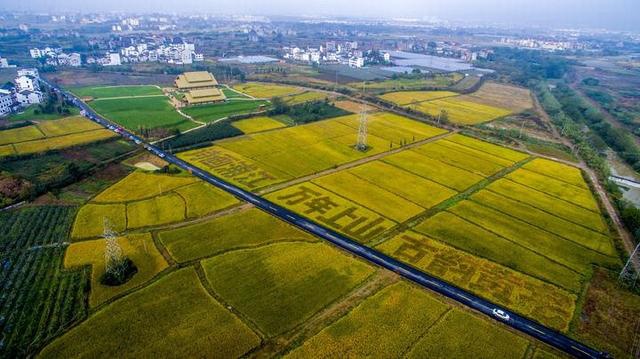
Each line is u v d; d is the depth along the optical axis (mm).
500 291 91125
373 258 100250
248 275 92000
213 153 163625
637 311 88000
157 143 173250
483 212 125375
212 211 118688
